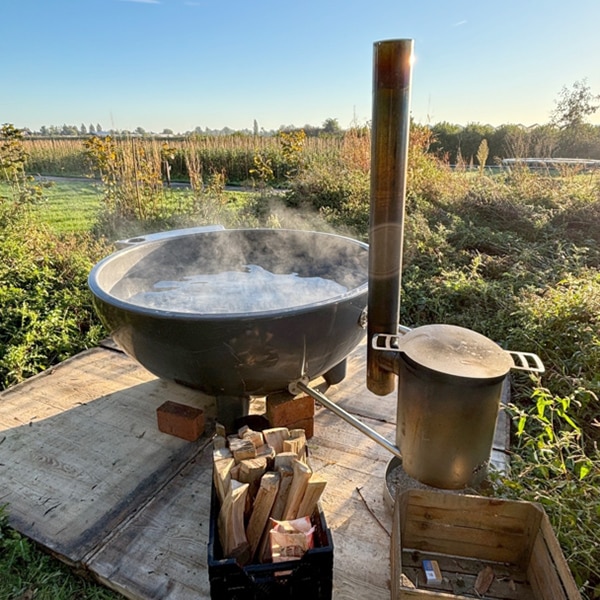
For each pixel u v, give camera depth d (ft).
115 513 4.60
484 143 22.35
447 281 10.84
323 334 4.65
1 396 6.64
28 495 4.85
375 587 3.84
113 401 6.53
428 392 3.76
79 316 9.72
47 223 18.85
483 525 3.86
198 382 4.85
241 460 3.97
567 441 4.72
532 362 5.37
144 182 19.94
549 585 3.40
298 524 3.62
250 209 19.86
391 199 4.02
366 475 5.08
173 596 3.77
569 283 9.65
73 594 3.95
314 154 28.55
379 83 3.75
